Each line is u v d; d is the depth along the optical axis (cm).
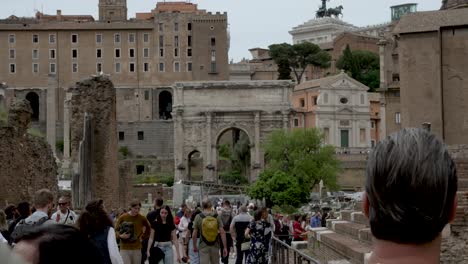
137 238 2180
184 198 11288
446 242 2075
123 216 2192
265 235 2717
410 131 427
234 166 16250
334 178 11438
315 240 3425
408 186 405
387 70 9612
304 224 4756
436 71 4653
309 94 16725
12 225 1920
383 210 410
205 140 14738
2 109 4356
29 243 534
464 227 2070
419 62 4703
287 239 3781
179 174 14725
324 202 9862
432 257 409
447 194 409
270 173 9381
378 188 412
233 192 12762
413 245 407
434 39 4662
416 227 404
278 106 14725
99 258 559
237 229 3022
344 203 7850
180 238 3553
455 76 4622
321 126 16250
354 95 16475
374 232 416
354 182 13525
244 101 14762
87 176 4769
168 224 2478
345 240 2769
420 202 404
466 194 2189
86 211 1526
